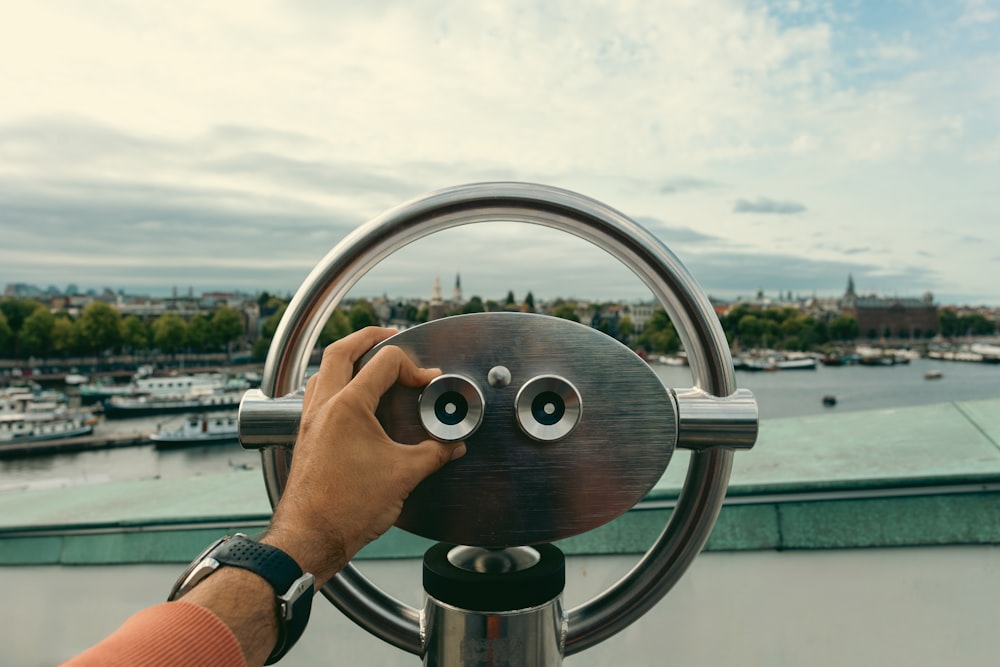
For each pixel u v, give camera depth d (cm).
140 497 182
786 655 127
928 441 173
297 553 33
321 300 48
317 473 36
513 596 43
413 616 52
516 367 43
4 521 167
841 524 145
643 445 43
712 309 47
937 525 143
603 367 43
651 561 51
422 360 43
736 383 48
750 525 147
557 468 43
